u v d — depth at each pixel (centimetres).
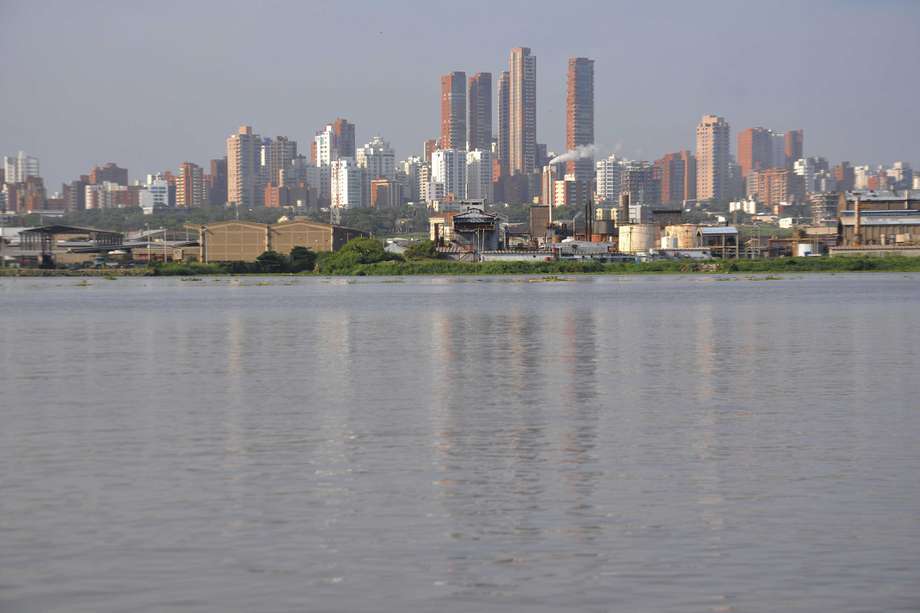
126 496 3281
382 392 5694
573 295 17888
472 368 6856
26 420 4816
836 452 3891
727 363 7025
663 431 4397
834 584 2411
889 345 8212
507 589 2402
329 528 2905
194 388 5938
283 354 7969
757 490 3294
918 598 2322
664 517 2986
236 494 3303
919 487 3306
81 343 9156
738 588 2394
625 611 2262
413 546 2731
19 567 2578
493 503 3167
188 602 2338
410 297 17712
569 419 4731
